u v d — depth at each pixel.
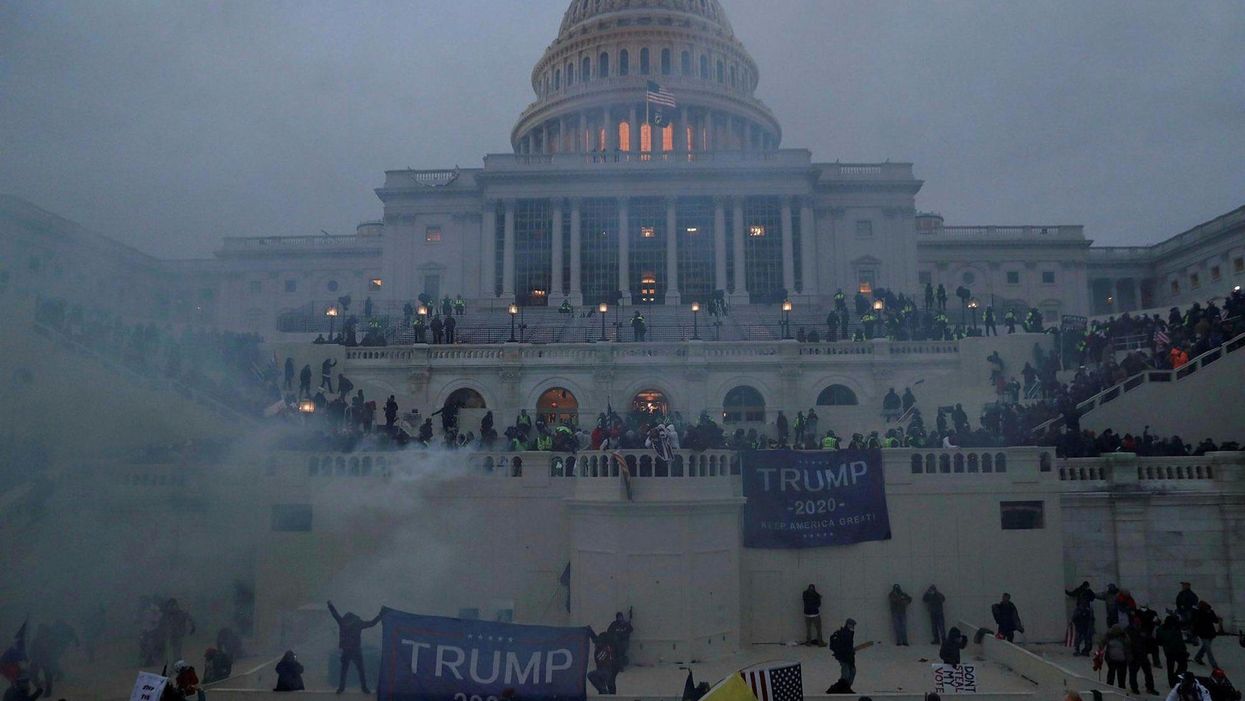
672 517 23.34
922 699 18.00
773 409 43.09
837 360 43.47
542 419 42.47
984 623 25.09
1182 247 87.81
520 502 25.53
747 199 72.12
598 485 23.91
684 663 22.77
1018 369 41.44
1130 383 34.22
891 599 24.80
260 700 18.28
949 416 36.66
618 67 97.56
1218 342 34.59
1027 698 18.16
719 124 93.75
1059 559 25.42
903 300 54.03
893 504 25.50
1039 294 90.00
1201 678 16.83
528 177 72.06
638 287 70.50
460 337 53.56
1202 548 26.72
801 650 24.03
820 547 25.16
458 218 75.69
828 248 74.19
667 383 43.38
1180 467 27.33
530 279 71.44
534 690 14.18
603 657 19.80
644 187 71.56
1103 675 21.83
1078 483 26.98
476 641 14.35
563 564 25.22
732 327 54.12
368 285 89.12
